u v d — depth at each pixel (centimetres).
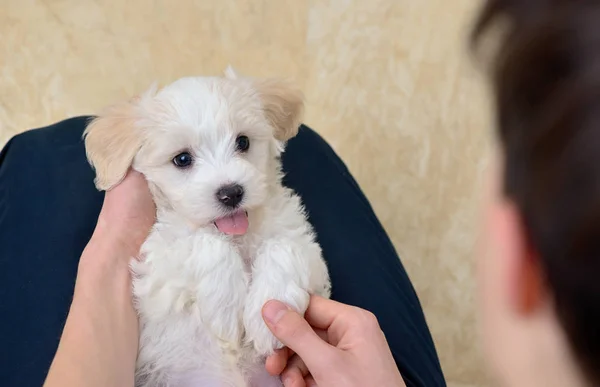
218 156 167
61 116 301
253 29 329
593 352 45
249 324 156
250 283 161
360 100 319
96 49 314
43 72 307
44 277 182
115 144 172
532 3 44
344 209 218
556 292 45
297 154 225
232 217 165
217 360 162
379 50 317
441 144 300
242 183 163
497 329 61
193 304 159
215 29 326
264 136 180
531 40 43
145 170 173
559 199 41
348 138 318
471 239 294
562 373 52
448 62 299
